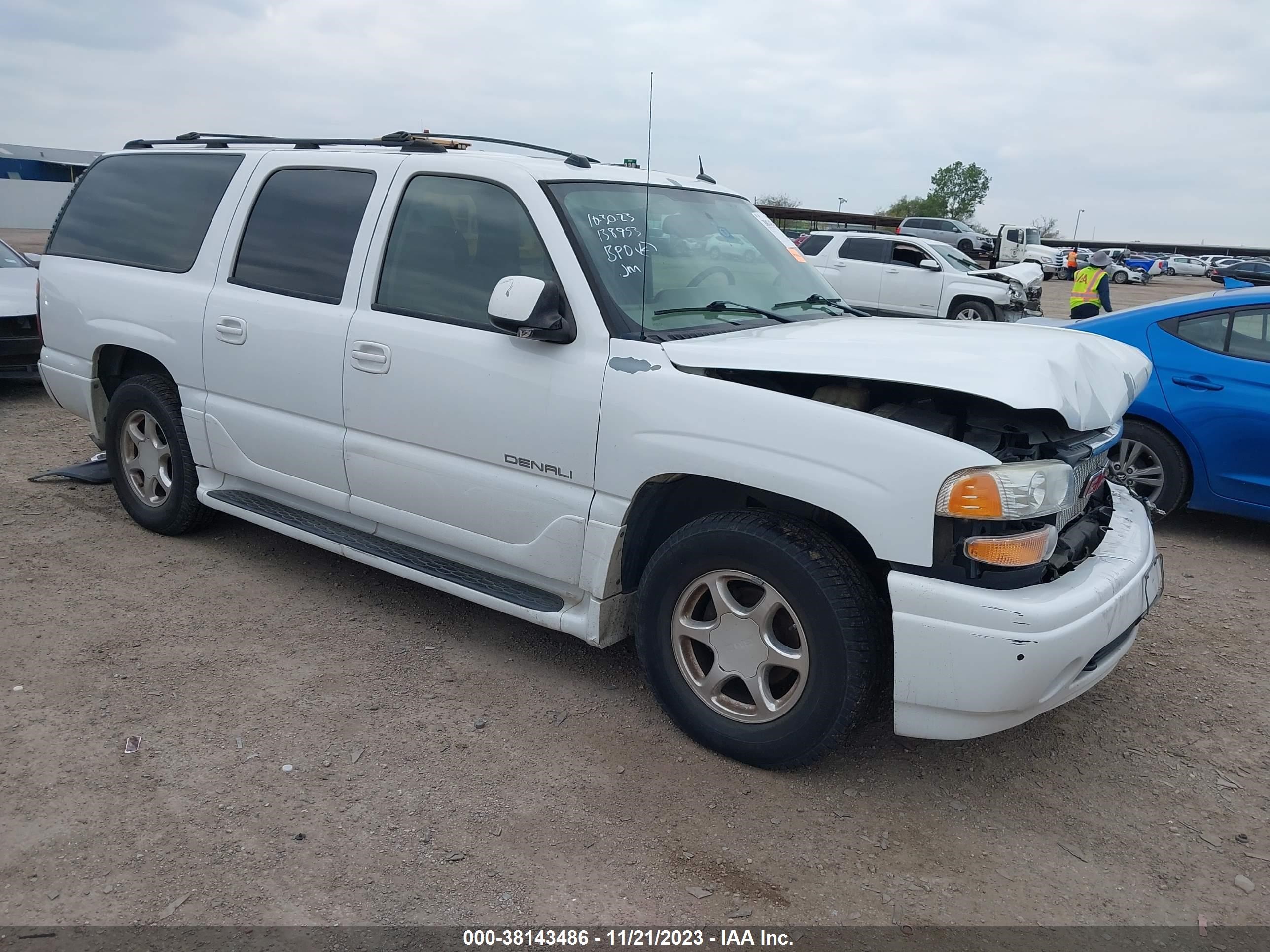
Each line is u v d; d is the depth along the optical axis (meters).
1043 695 2.80
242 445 4.47
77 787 2.96
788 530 2.99
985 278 17.28
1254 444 5.48
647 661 3.37
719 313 3.61
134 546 5.00
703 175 4.62
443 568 3.87
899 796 3.13
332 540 4.18
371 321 3.88
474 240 3.68
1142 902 2.68
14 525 5.23
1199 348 5.71
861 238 17.38
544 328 3.27
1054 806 3.12
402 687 3.69
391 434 3.87
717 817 2.97
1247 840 2.97
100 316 5.01
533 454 3.46
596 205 3.62
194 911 2.48
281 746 3.25
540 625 3.74
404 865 2.69
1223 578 5.25
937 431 2.93
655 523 3.48
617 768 3.21
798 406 2.92
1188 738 3.57
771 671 3.20
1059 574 2.95
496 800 3.00
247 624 4.16
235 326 4.36
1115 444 3.60
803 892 2.66
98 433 5.30
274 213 4.37
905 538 2.78
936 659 2.79
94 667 3.72
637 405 3.19
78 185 5.51
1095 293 11.70
